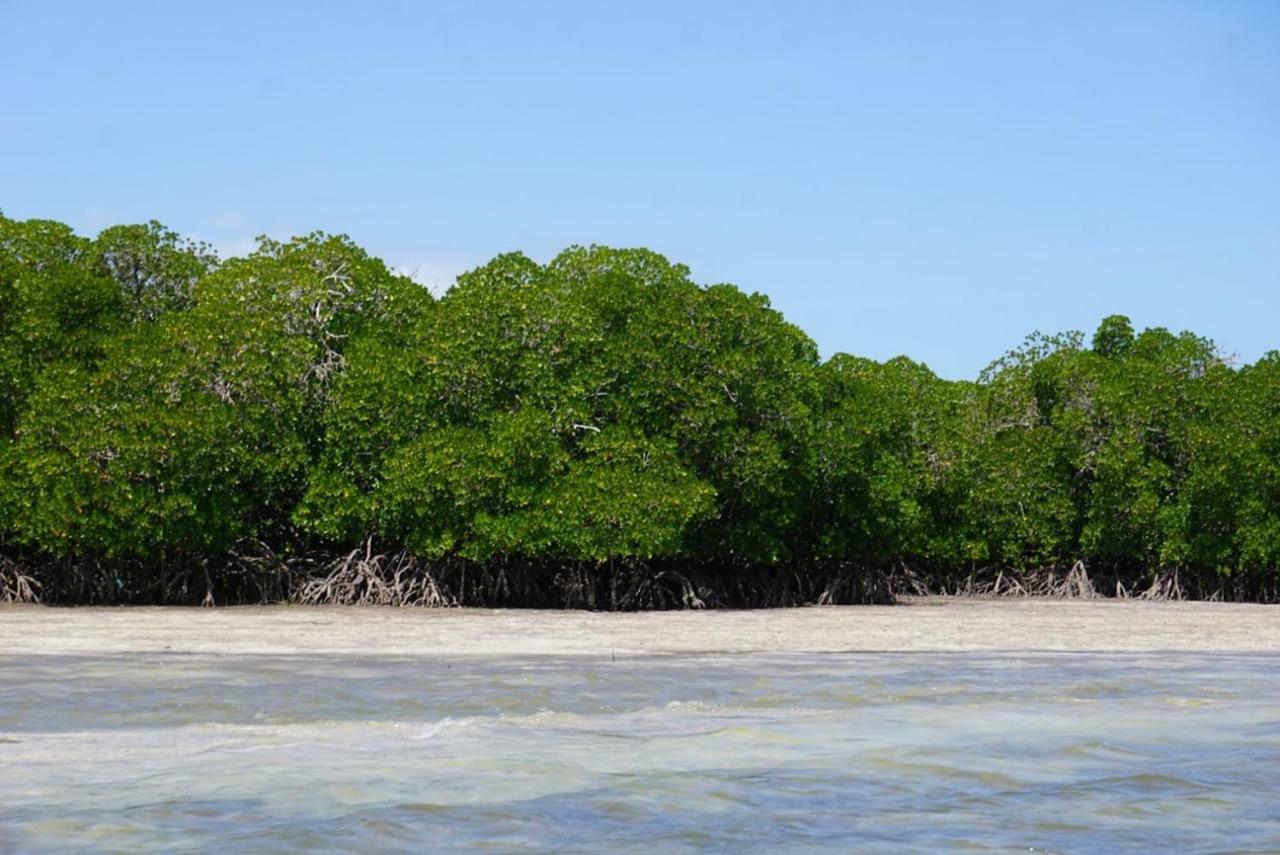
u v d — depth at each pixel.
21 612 34.38
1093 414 52.84
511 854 11.33
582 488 37.25
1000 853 11.66
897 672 23.09
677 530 37.97
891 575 52.72
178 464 35.81
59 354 37.38
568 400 38.75
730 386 40.66
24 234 39.66
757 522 42.97
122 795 12.96
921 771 14.70
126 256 42.34
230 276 38.38
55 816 12.16
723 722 17.55
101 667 22.69
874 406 45.75
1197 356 53.75
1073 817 12.86
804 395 44.28
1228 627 34.34
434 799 12.98
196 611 35.69
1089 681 22.08
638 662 24.38
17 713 17.70
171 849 11.24
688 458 40.44
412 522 38.47
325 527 38.09
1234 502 48.88
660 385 39.31
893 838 12.06
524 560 40.44
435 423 38.09
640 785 13.75
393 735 16.30
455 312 38.34
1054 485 52.53
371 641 27.89
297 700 19.06
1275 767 15.10
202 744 15.55
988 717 18.28
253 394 37.28
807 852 11.59
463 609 38.16
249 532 38.47
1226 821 12.77
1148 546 51.44
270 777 13.77
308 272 38.81
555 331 39.09
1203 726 17.72
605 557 37.16
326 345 39.53
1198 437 49.34
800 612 39.84
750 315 40.91
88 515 35.25
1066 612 40.91
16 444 35.88
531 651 26.31
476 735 16.28
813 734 16.75
